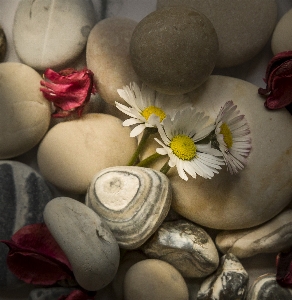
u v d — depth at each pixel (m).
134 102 0.23
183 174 0.22
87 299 0.23
